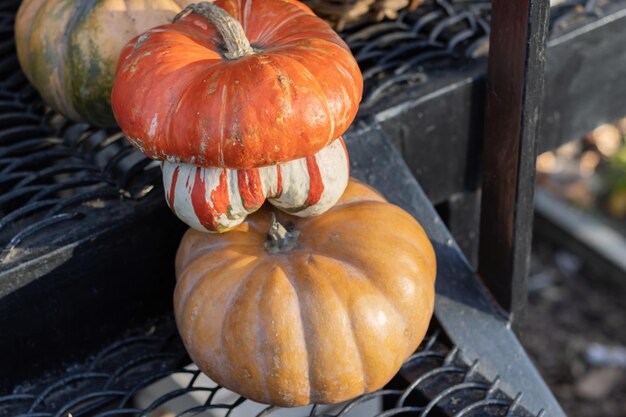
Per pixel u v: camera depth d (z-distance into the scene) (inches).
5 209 51.8
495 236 51.7
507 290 51.8
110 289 49.5
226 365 44.9
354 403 46.8
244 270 45.1
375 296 44.5
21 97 57.9
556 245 96.2
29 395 47.9
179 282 46.3
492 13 48.0
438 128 55.0
